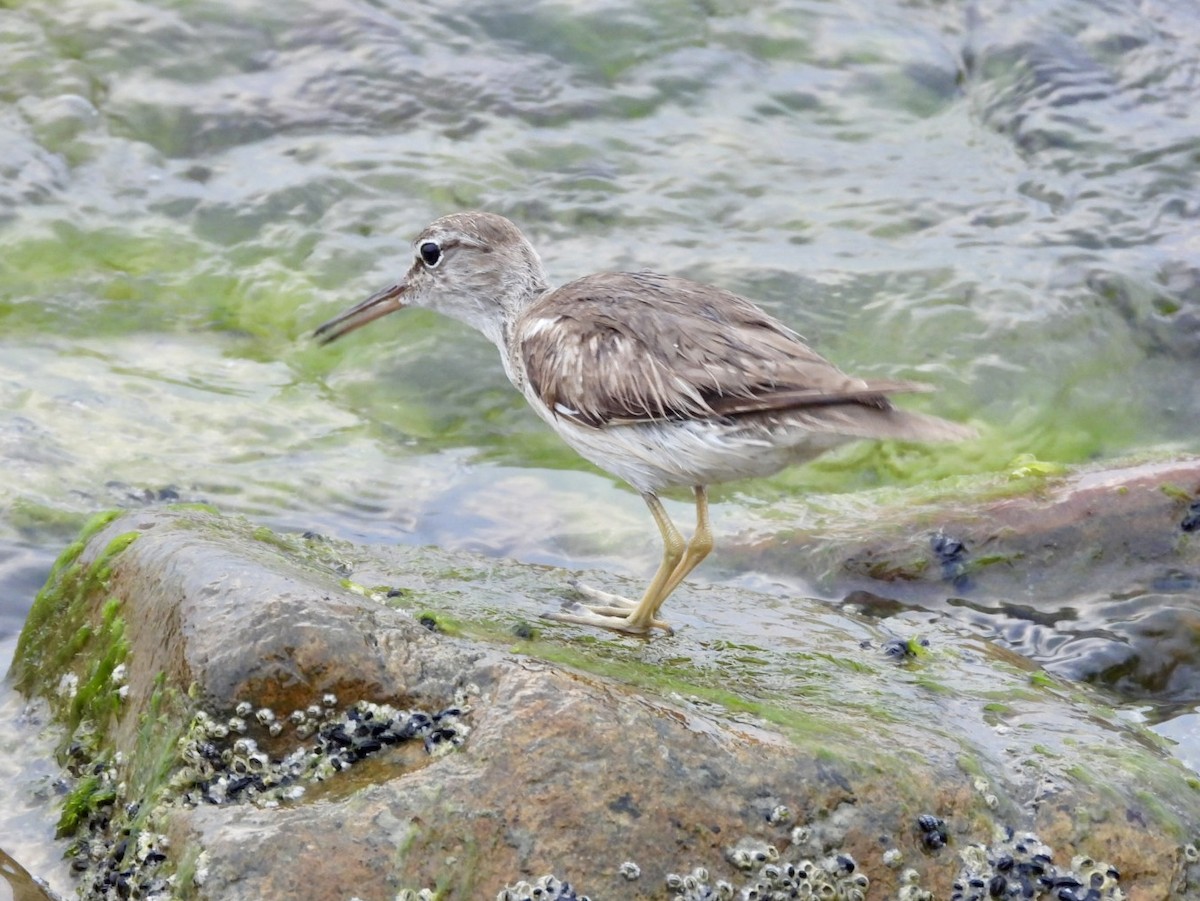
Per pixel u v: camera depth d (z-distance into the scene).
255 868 6.42
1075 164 15.12
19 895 7.25
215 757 7.07
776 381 8.59
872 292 13.68
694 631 9.30
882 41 16.47
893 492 12.11
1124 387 13.20
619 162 15.10
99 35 15.48
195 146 14.98
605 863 6.68
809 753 7.16
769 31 16.47
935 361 13.17
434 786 6.74
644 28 16.28
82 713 8.16
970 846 7.18
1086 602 10.66
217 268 14.12
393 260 14.09
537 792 6.75
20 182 14.42
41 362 12.80
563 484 12.17
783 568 11.06
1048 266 13.95
